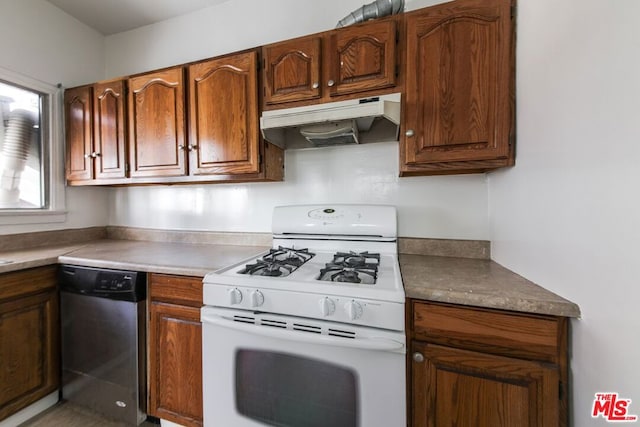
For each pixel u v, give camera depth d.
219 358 1.04
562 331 0.76
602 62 0.61
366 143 1.54
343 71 1.23
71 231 2.00
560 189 0.77
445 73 1.10
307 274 1.06
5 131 1.71
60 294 1.49
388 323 0.84
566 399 0.77
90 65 2.10
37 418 1.42
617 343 0.58
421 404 0.90
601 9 0.61
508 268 1.12
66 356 1.48
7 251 1.62
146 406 1.32
